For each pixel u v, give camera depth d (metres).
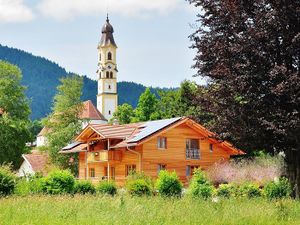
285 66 20.56
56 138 60.34
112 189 29.89
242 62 21.28
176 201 20.12
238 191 28.11
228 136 22.53
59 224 13.43
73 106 64.94
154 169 43.97
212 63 23.00
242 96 21.38
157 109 75.75
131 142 43.41
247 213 15.67
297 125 19.80
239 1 21.69
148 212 15.70
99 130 46.19
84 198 21.75
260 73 20.67
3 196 24.81
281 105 21.11
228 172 39.22
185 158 45.69
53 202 19.52
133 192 28.75
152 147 44.03
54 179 28.44
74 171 59.62
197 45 23.02
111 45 152.25
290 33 20.61
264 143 22.42
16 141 60.12
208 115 23.94
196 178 27.42
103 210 16.39
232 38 22.20
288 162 23.11
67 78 67.00
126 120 87.06
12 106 62.81
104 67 151.75
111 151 46.28
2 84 62.59
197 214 15.53
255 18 21.20
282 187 27.27
